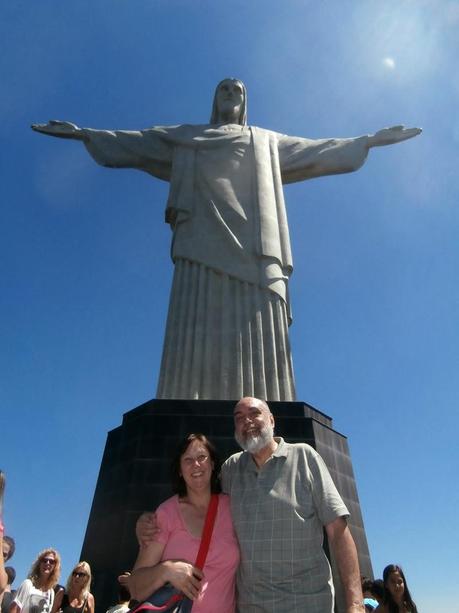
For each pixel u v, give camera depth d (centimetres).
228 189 2072
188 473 608
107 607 1209
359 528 1492
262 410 651
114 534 1334
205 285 1912
